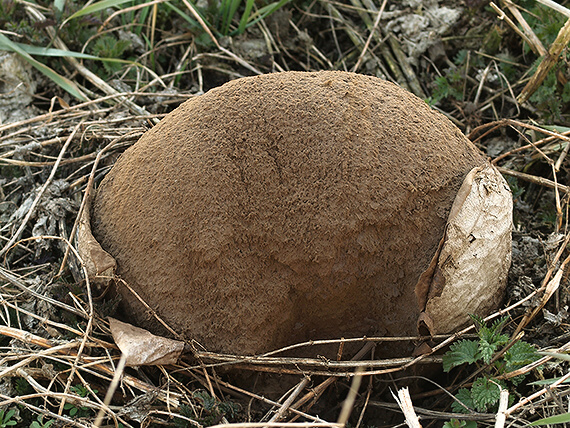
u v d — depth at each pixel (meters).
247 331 0.66
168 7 0.91
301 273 0.66
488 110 0.86
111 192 0.69
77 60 0.89
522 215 0.78
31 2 0.90
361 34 0.92
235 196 0.65
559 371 0.69
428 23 0.90
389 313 0.67
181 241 0.66
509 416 0.65
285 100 0.67
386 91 0.68
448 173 0.67
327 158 0.65
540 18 0.85
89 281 0.69
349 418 0.69
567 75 0.81
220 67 0.89
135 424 0.67
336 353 0.68
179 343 0.66
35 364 0.69
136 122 0.83
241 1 0.93
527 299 0.69
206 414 0.67
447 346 0.67
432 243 0.66
